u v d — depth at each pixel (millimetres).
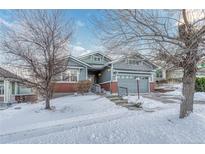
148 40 5285
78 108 12805
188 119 6195
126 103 13438
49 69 12156
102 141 5258
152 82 22375
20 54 11344
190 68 6023
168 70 6461
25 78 12484
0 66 12945
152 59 5707
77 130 6605
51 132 7332
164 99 14789
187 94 6566
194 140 4848
